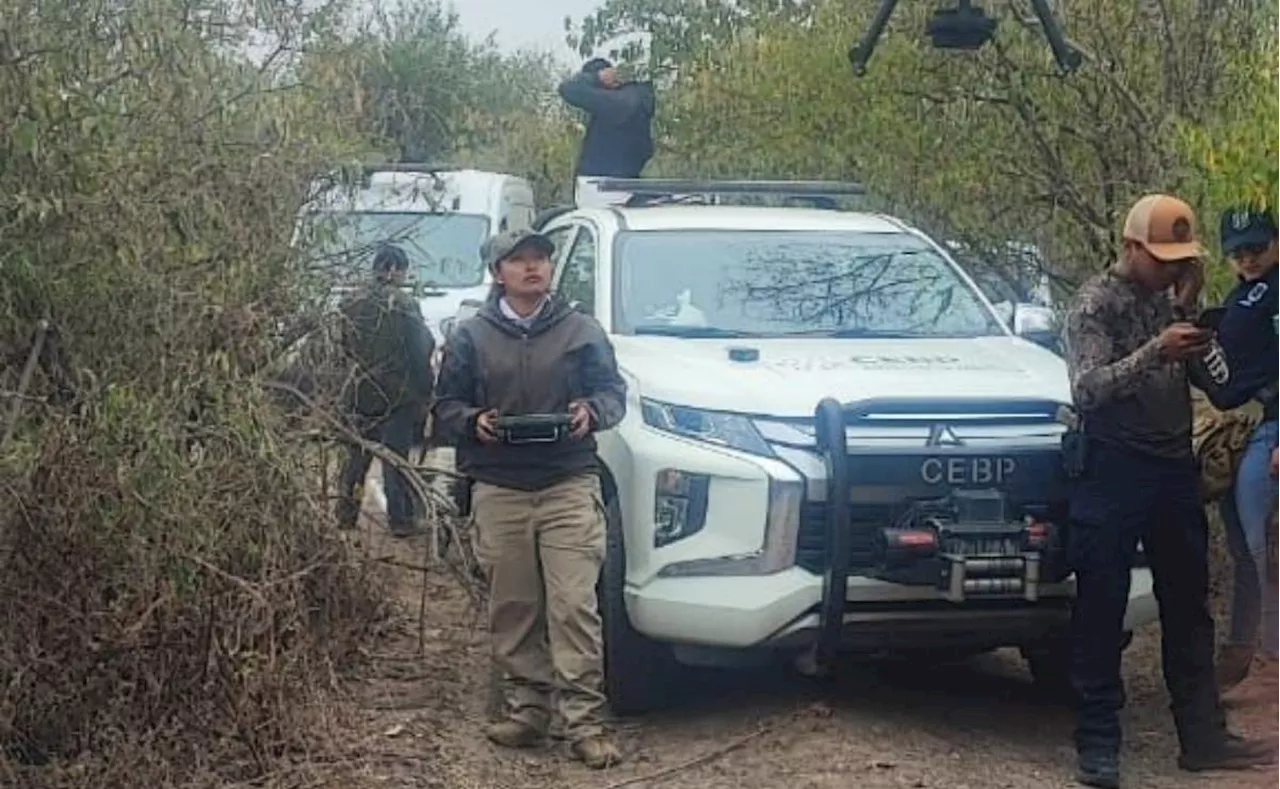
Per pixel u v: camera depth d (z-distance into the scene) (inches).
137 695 233.3
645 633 268.1
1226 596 337.7
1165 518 249.9
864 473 256.8
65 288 241.3
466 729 273.1
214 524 235.5
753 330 302.8
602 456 282.2
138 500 227.3
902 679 305.6
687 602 260.1
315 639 268.7
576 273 335.0
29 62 234.2
